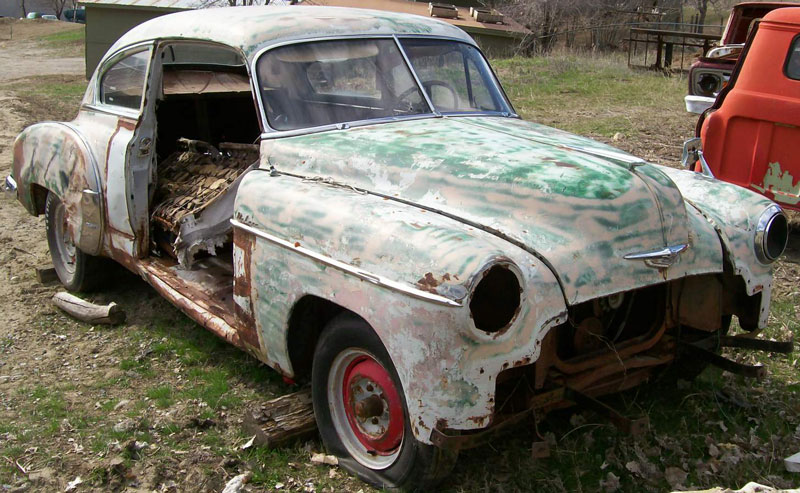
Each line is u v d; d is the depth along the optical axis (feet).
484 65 15.35
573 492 10.36
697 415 12.19
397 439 9.99
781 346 12.01
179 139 17.26
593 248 9.87
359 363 10.36
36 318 16.58
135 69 15.38
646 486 10.46
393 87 13.58
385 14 15.08
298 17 13.89
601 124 34.14
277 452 11.35
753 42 19.85
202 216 13.29
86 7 63.05
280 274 10.89
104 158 15.38
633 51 65.16
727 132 20.38
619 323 11.66
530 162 10.64
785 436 11.55
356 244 9.70
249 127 19.07
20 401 13.11
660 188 10.75
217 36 13.61
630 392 12.90
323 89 13.08
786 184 19.49
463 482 10.51
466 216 10.26
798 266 19.06
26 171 17.93
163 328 15.96
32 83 62.23
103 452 11.48
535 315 9.10
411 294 8.81
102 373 14.15
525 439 11.53
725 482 10.52
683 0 85.97
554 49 66.23
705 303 12.07
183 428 12.15
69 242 17.83
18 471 11.12
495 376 8.80
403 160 11.12
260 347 11.66
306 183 11.45
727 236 11.69
